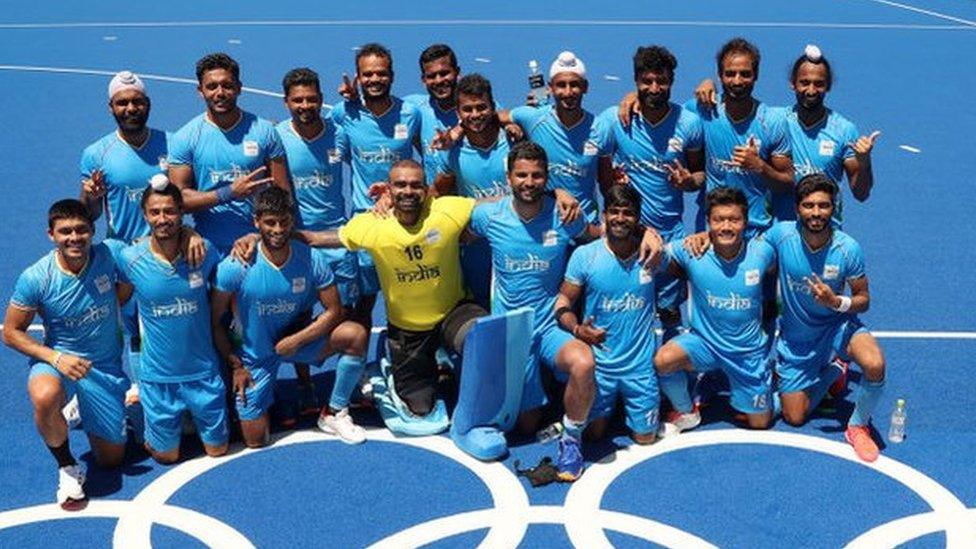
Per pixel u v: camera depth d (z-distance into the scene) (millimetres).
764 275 7520
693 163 8336
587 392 6902
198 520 6562
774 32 23094
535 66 8867
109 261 7016
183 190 7691
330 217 8562
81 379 6914
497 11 25422
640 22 23984
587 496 6793
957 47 22000
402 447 7402
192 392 7105
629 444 7449
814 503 6703
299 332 7301
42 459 7262
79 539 6375
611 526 6480
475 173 7930
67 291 6793
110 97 7684
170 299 6918
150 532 6445
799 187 7129
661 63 7754
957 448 7336
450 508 6672
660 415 7809
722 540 6336
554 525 6500
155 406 7090
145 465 7207
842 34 23141
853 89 18328
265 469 7137
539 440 7445
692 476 7023
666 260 7539
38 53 20875
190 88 18031
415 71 19016
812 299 7367
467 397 7207
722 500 6746
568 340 7184
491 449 7160
